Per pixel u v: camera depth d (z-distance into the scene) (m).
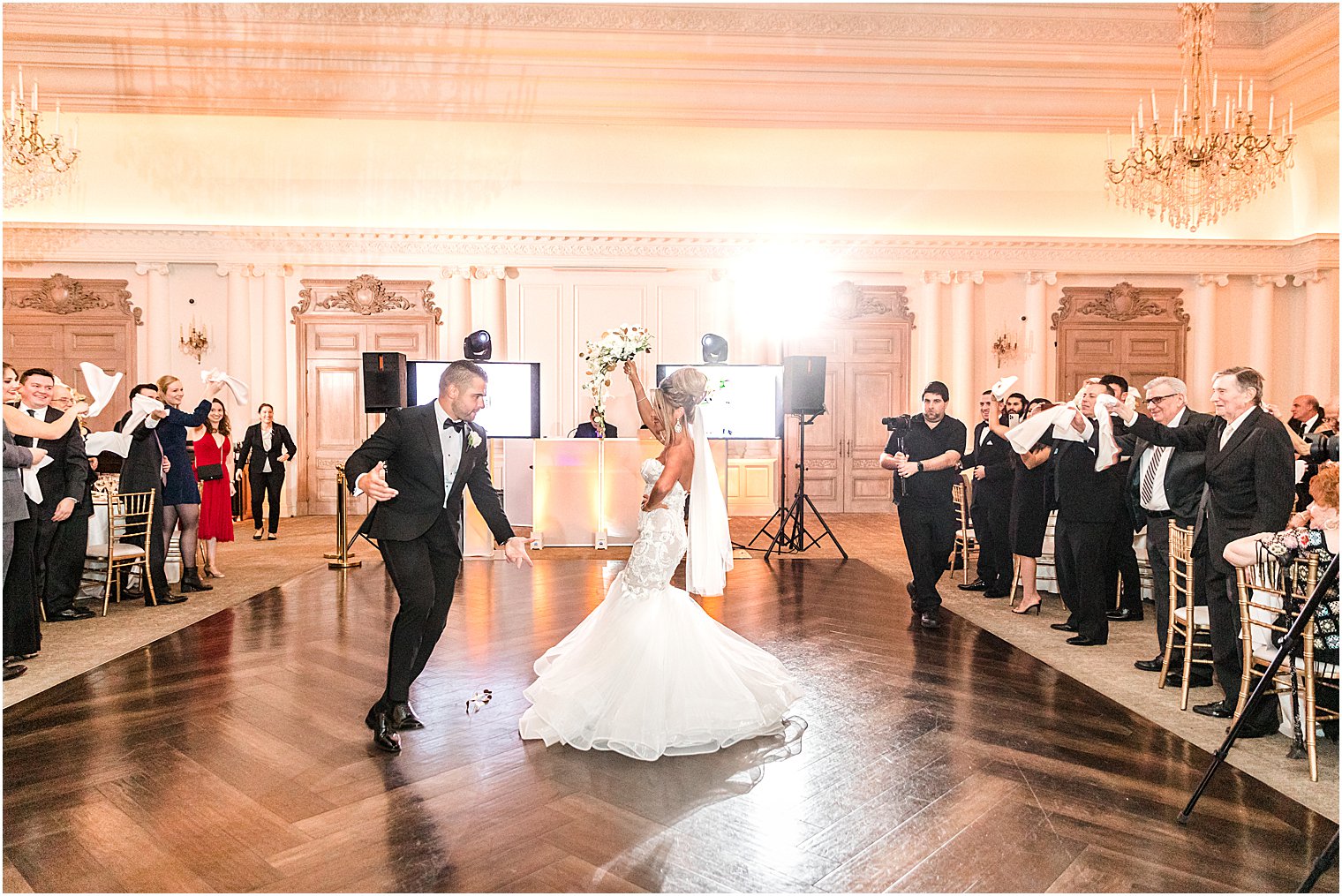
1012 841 2.56
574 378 11.61
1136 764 3.16
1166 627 4.36
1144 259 11.93
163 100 9.38
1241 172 7.21
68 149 10.70
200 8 8.52
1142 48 9.10
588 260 11.52
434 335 11.48
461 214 11.55
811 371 8.03
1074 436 4.86
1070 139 11.30
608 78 9.29
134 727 3.49
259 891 2.27
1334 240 11.48
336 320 11.41
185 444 6.18
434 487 3.38
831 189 11.87
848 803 2.82
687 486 3.52
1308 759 3.18
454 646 4.77
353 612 5.59
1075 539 4.89
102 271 11.17
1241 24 9.00
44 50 8.78
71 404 4.85
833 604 5.97
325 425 11.50
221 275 11.22
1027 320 12.04
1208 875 2.37
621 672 3.31
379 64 9.12
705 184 11.73
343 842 2.54
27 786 2.93
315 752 3.24
